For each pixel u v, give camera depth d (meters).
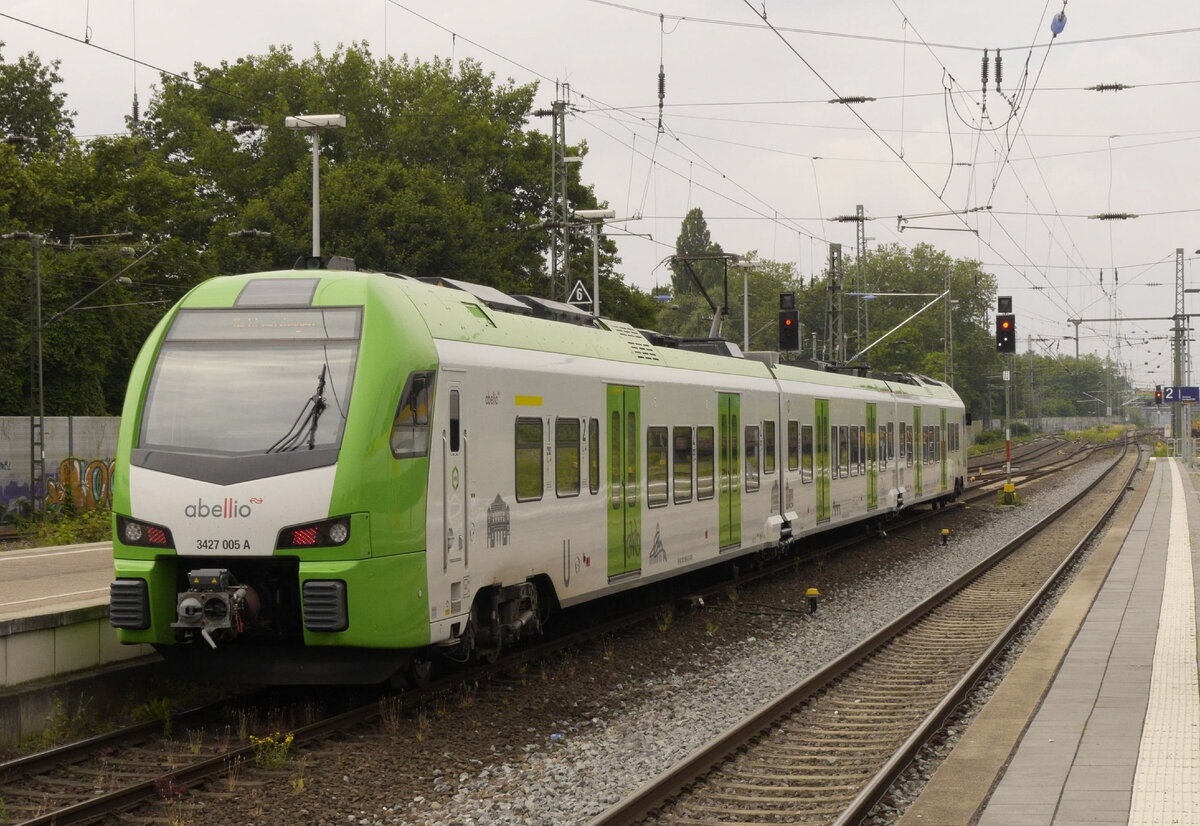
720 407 19.69
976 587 21.64
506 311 14.04
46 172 48.34
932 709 11.79
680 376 18.00
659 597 20.11
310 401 10.78
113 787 9.11
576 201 57.28
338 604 10.38
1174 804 7.84
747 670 14.53
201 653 11.14
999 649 14.52
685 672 14.58
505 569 12.68
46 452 39.41
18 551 24.19
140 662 11.77
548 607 14.23
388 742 10.52
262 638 11.06
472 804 8.90
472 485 11.97
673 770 9.01
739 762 9.98
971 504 41.56
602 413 15.26
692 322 107.12
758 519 21.45
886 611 19.12
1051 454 84.12
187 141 55.12
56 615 11.00
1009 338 37.16
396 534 10.70
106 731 10.78
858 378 28.92
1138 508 38.47
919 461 34.25
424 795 9.21
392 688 12.12
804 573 23.73
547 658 14.66
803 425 24.20
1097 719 10.38
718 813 8.55
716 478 19.42
